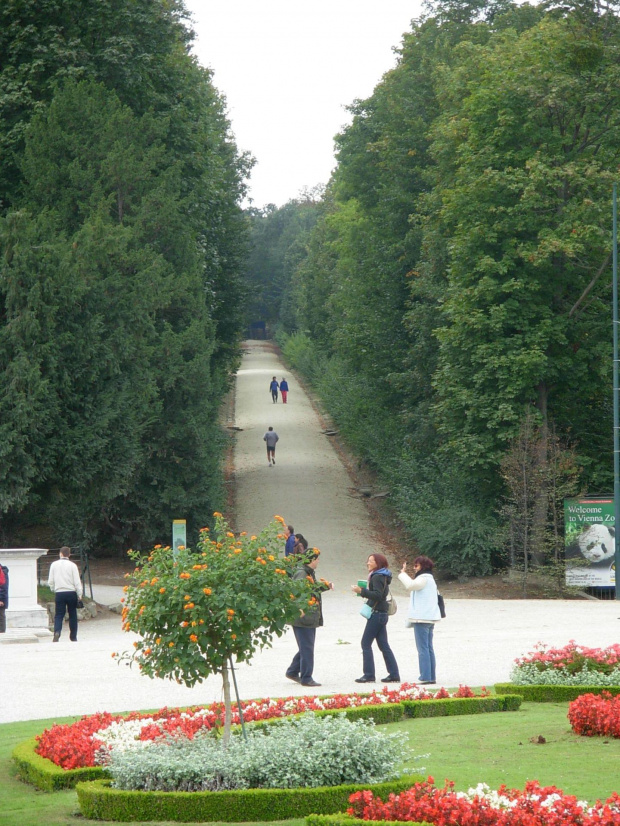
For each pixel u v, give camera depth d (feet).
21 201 102.37
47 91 109.91
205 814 25.63
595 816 22.26
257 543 29.76
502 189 108.47
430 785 24.93
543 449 105.81
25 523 105.81
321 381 230.07
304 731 28.73
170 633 28.32
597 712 34.78
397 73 150.61
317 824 23.03
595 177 102.99
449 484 119.03
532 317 107.76
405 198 141.49
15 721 39.75
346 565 111.96
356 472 167.43
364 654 48.34
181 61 138.10
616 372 101.14
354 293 157.28
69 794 28.63
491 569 108.47
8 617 73.26
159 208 109.70
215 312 166.61
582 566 99.81
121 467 87.20
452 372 111.04
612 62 109.09
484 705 40.86
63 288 83.76
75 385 85.76
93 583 104.68
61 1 108.06
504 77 108.17
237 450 185.06
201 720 34.27
